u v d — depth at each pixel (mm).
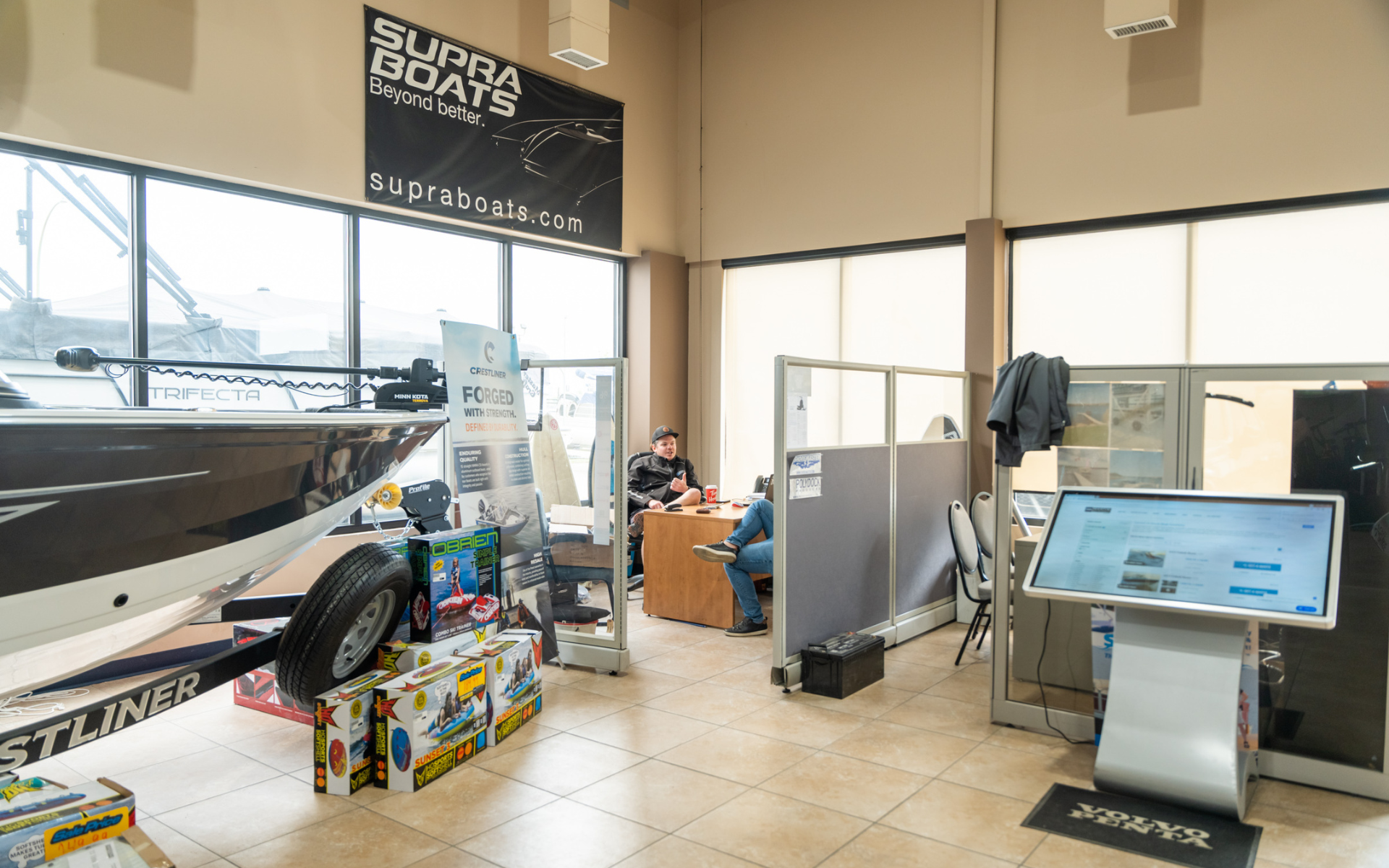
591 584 4219
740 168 6805
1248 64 4762
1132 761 2732
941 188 5816
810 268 6574
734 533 4695
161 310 4137
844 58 6238
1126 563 2764
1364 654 2844
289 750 3205
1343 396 2877
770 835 2529
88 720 2385
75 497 2084
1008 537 3404
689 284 7137
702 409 7082
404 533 4527
